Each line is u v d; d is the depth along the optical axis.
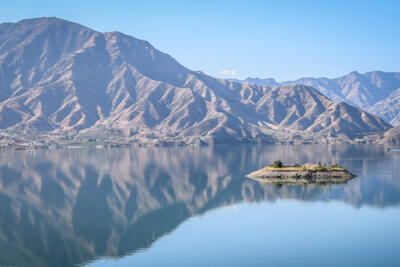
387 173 191.75
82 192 149.25
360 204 121.94
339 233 94.88
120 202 132.12
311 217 108.69
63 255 83.31
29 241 92.06
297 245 87.12
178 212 117.69
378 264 76.81
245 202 127.88
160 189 154.88
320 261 78.44
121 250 85.88
